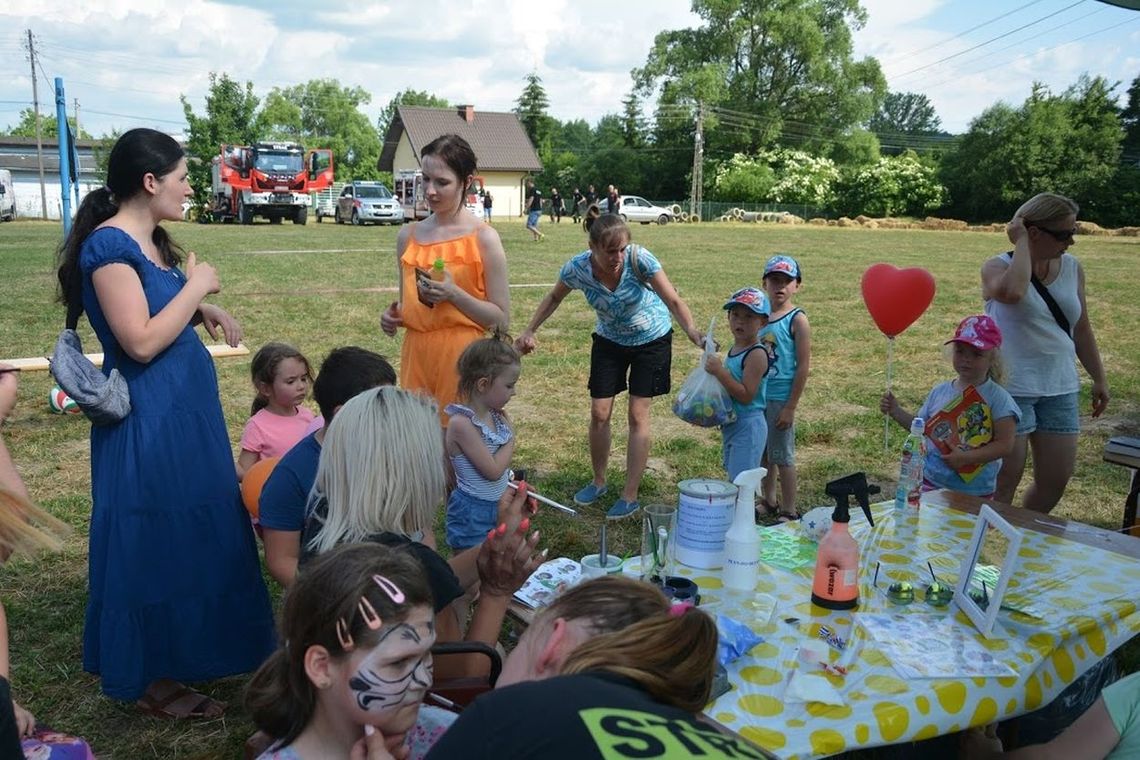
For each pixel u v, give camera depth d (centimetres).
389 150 5959
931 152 5731
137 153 278
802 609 249
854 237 3259
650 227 3950
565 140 9800
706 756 103
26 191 4722
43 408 695
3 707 151
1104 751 207
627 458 548
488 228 370
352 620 152
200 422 293
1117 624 246
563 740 104
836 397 793
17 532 199
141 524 284
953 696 207
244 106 4138
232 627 301
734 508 276
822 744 188
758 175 5422
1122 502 550
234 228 3153
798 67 5994
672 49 6222
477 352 332
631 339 483
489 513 345
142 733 306
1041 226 395
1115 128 4459
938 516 327
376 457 222
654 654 128
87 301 279
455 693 217
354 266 1798
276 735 168
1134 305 1414
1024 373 417
